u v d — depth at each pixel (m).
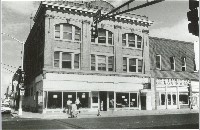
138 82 36.00
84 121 21.06
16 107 52.00
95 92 33.19
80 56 32.94
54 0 31.52
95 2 34.78
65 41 32.22
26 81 46.41
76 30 33.19
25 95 46.62
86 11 33.09
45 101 30.28
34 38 40.00
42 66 32.28
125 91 34.94
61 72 31.34
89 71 32.91
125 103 34.88
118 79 34.69
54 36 31.73
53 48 31.47
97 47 34.16
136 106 35.53
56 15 31.83
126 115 27.66
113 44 35.16
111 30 35.06
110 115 27.08
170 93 38.72
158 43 39.88
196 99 40.91
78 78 32.22
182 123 19.02
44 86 30.31
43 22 32.28
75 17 32.84
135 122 19.94
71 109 25.56
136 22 36.75
